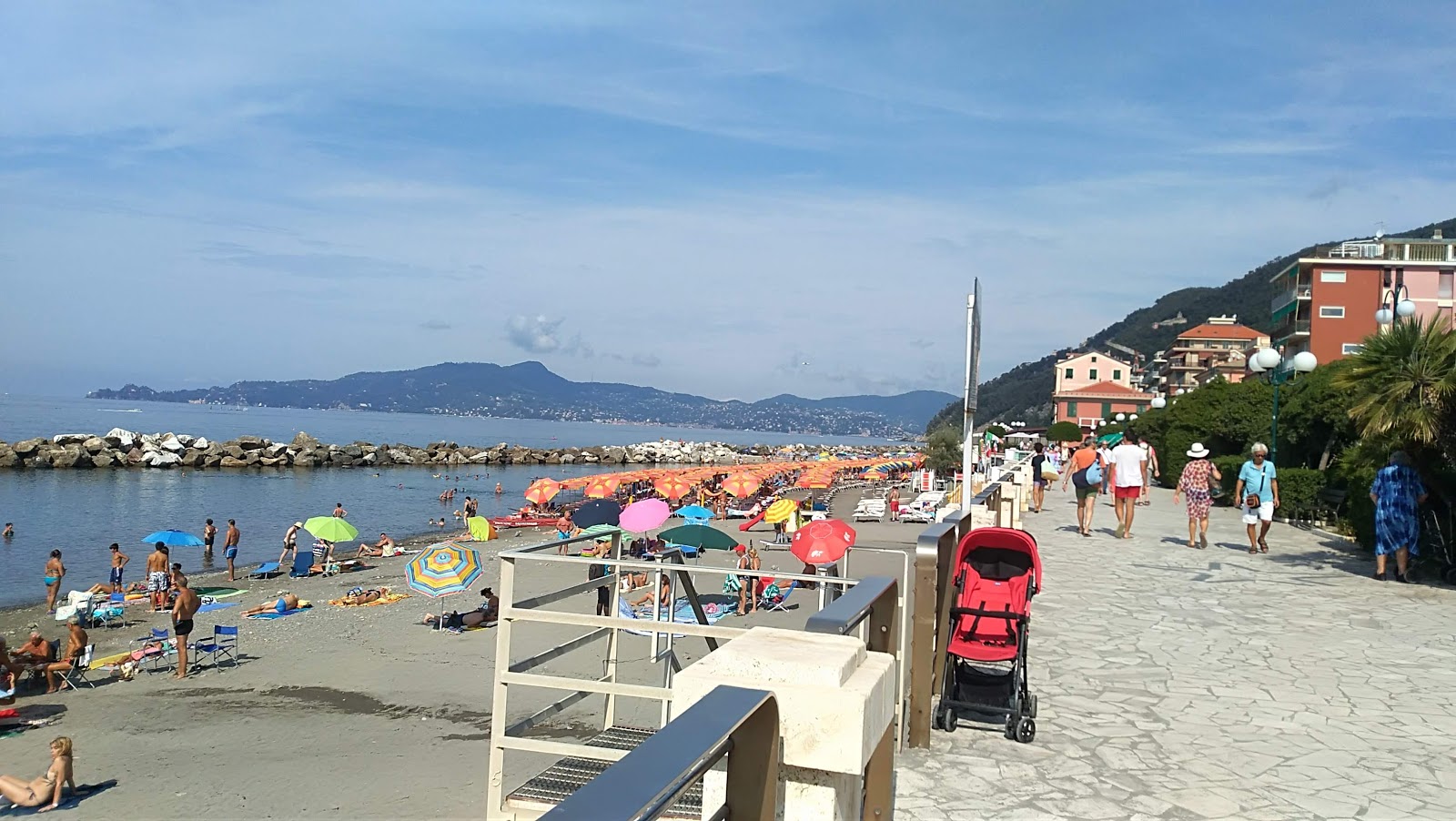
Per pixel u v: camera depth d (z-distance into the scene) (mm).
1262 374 33594
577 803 1456
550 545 6668
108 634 21438
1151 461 25906
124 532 40781
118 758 12164
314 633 19609
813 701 2455
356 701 14445
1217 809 5070
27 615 23906
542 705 13445
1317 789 5367
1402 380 12344
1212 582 12477
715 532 21156
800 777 2508
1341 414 23047
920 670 5953
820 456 167375
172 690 15469
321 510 52781
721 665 2592
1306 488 20203
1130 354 144750
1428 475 13070
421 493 66750
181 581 16938
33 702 14883
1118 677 7738
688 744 1770
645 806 1456
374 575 29984
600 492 45781
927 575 5922
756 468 59531
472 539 37438
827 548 18016
